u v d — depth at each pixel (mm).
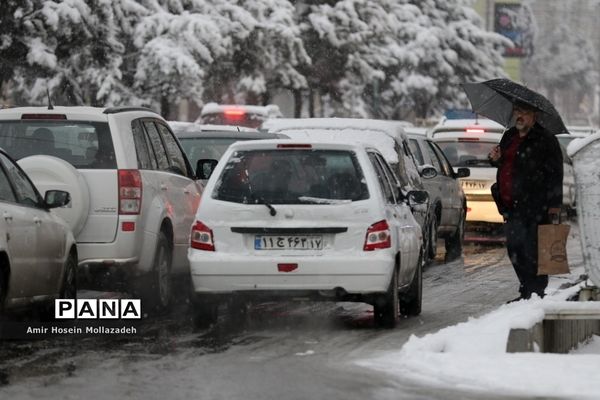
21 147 31812
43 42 100812
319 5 140625
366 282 28219
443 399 20391
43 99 102562
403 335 28234
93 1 102688
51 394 20781
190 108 146000
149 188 32125
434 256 49344
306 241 28359
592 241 28844
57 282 29234
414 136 50469
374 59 145250
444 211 50625
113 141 31453
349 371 22938
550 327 27375
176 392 21016
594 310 26750
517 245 32906
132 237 31109
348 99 141125
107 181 31094
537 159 32594
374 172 29219
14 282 26578
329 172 28859
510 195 32812
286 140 29500
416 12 157250
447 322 31000
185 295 37094
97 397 20578
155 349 25781
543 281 32969
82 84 104750
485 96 35469
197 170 36688
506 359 23188
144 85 108062
